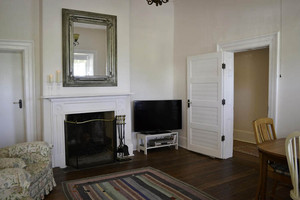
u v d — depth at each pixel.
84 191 3.09
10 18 3.94
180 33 5.37
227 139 4.43
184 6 5.23
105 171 3.84
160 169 3.90
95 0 4.31
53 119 4.00
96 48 4.35
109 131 4.30
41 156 2.92
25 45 4.05
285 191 3.08
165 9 5.43
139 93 5.17
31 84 4.13
